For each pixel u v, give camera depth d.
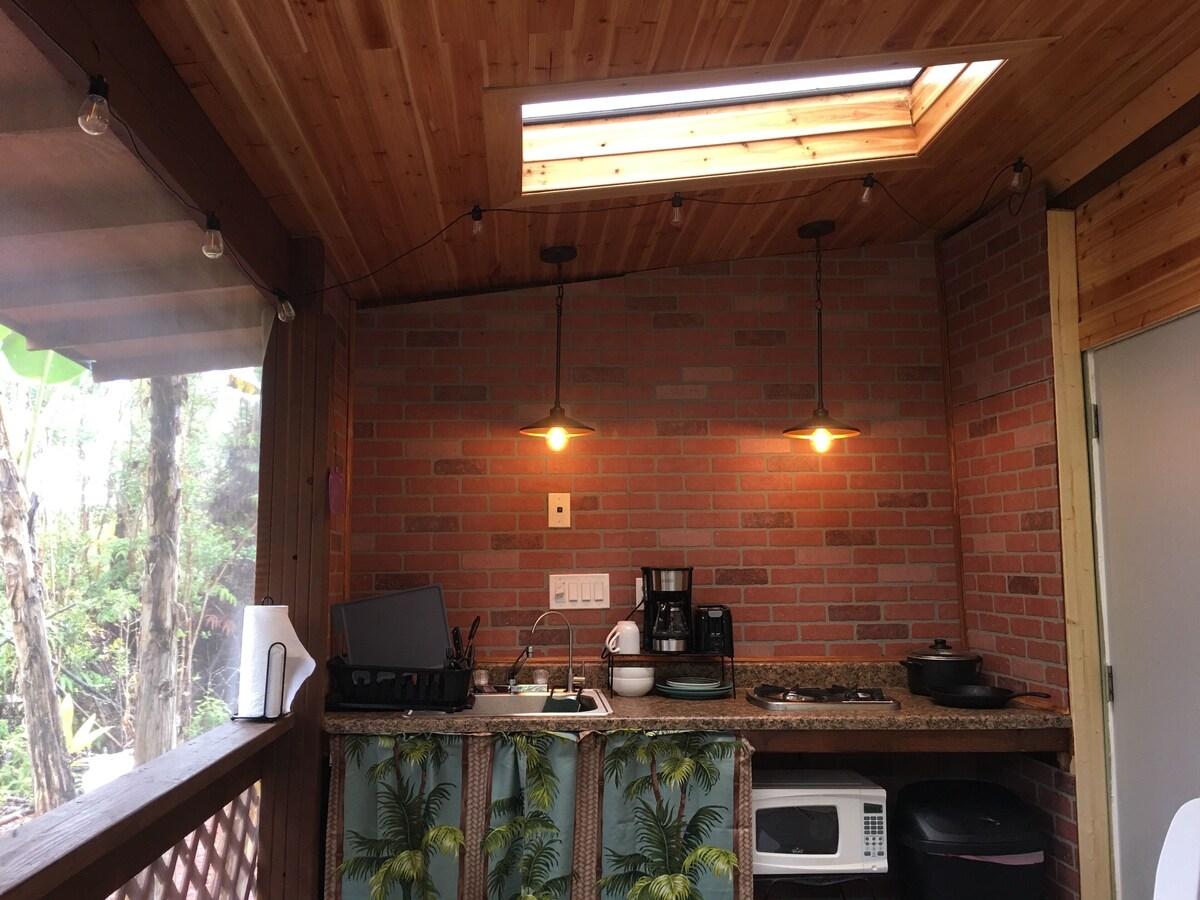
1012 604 3.24
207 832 2.38
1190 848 1.35
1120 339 2.83
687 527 3.56
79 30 1.54
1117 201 2.82
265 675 2.55
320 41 1.93
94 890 1.58
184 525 2.15
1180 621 2.57
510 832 2.74
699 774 2.80
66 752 1.60
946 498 3.63
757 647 3.52
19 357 1.45
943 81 2.66
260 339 2.80
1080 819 2.87
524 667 3.43
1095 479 2.96
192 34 1.86
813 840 2.91
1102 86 2.50
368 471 3.53
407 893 2.71
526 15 1.91
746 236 3.43
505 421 3.57
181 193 2.04
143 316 1.91
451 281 3.51
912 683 3.30
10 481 1.42
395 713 2.91
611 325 3.64
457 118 2.30
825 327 3.68
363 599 3.12
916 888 2.90
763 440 3.61
